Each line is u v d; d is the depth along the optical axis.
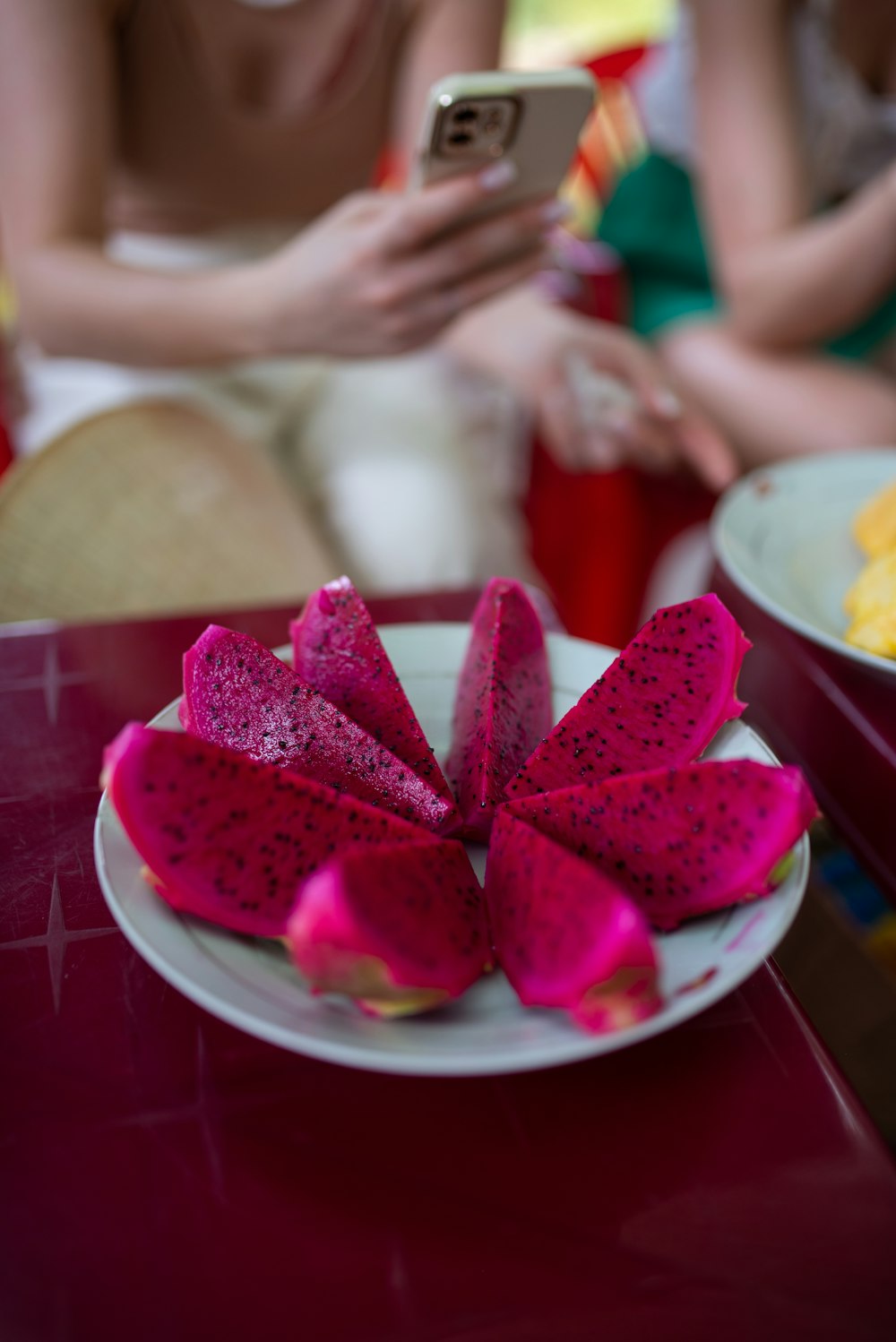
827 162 0.84
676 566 0.82
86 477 0.60
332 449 0.76
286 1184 0.25
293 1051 0.28
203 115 0.71
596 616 0.85
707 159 0.79
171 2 0.66
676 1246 0.24
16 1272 0.23
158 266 0.77
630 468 0.83
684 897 0.27
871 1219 0.25
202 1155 0.26
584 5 1.87
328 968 0.23
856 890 0.48
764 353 0.80
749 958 0.25
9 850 0.34
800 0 0.78
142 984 0.30
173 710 0.34
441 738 0.37
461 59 0.76
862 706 0.40
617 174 1.05
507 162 0.51
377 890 0.24
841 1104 0.27
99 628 0.46
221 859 0.27
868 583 0.44
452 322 0.61
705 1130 0.27
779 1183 0.25
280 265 0.60
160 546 0.59
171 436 0.63
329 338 0.60
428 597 0.49
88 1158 0.25
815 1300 0.23
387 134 0.84
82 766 0.38
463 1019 0.25
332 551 0.72
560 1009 0.25
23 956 0.30
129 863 0.28
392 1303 0.23
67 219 0.66
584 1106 0.27
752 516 0.50
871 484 0.54
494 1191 0.25
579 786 0.30
